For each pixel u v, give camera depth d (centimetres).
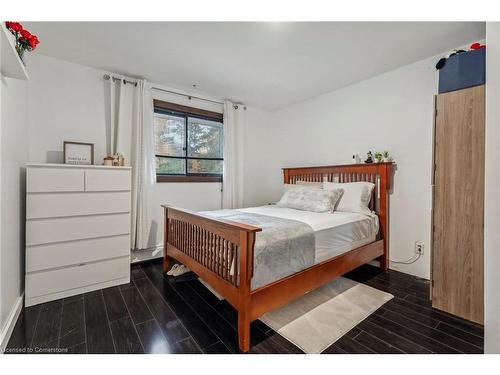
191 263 219
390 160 277
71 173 215
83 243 221
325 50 232
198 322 176
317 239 202
